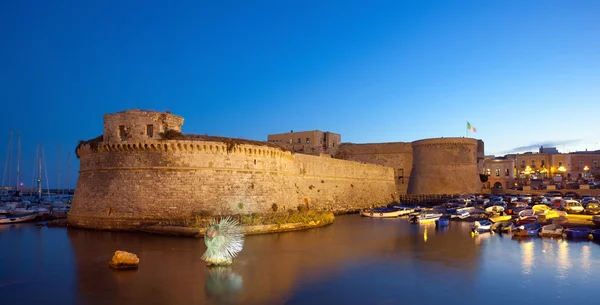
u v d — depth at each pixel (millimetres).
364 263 32938
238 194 50875
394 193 99062
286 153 59438
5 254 34969
